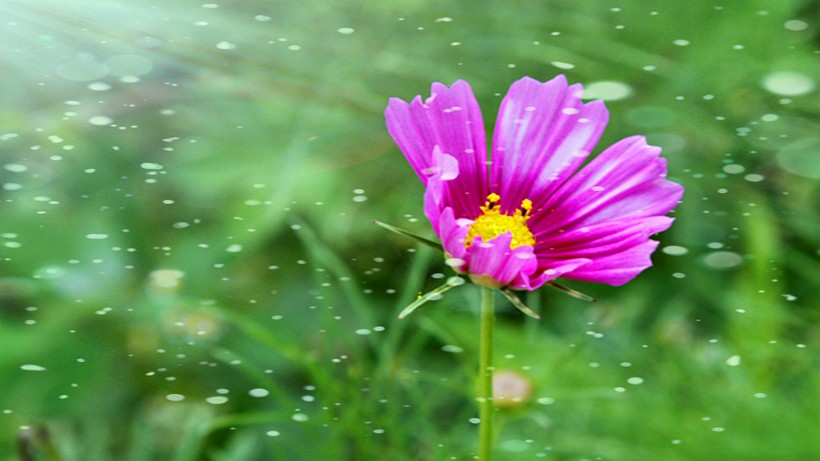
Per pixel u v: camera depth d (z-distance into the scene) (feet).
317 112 2.94
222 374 2.63
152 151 2.89
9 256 2.73
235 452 2.51
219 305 2.70
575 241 1.99
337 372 2.43
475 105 2.02
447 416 2.48
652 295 2.76
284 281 2.74
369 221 2.78
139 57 3.08
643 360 2.65
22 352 2.65
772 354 2.67
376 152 2.89
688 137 2.97
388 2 3.18
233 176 2.82
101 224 2.77
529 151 2.03
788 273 2.80
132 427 2.59
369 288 2.74
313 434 2.38
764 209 2.80
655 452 2.56
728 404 2.61
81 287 2.72
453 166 1.93
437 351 2.60
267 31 3.16
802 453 2.54
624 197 2.00
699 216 2.81
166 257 2.75
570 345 2.62
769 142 2.92
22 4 3.13
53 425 2.57
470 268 1.94
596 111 2.03
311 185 2.80
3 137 2.90
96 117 2.96
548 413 2.57
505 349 2.64
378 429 2.34
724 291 2.76
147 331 2.68
